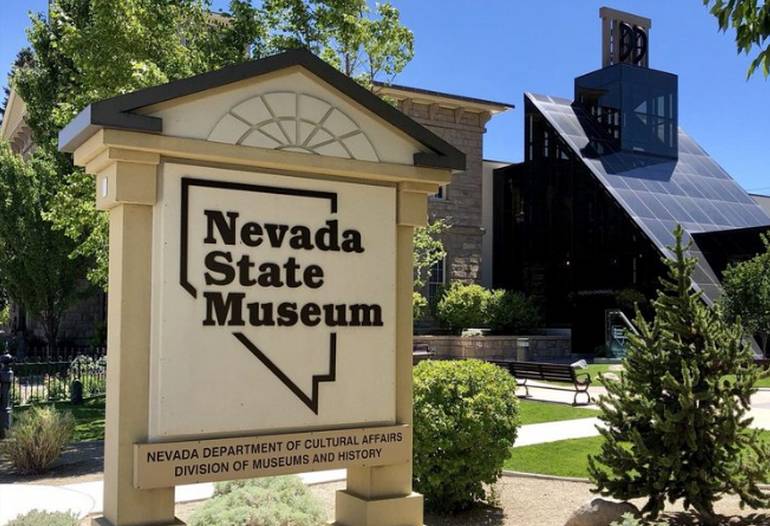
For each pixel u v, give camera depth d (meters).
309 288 5.25
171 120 4.79
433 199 32.25
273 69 5.07
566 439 12.09
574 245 32.25
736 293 23.61
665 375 6.83
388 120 5.50
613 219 30.42
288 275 5.17
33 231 24.66
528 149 35.38
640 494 7.09
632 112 34.19
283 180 5.21
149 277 4.79
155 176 4.80
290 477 6.96
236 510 6.30
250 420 4.97
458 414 7.84
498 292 30.92
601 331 30.78
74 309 29.25
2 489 8.70
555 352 29.52
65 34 13.85
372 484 5.54
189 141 4.80
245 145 5.00
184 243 4.84
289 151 5.14
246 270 5.02
